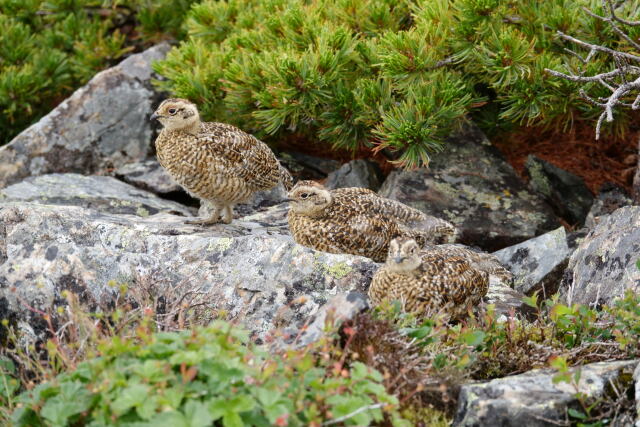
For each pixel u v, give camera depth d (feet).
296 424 26.58
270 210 54.19
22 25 71.20
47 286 35.88
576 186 57.26
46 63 67.46
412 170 54.95
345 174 56.75
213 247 40.34
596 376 31.35
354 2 57.72
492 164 56.29
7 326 35.22
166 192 58.54
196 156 47.73
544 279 47.34
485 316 35.73
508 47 50.90
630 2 52.29
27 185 56.65
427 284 39.19
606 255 43.06
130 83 63.52
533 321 42.14
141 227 43.01
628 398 30.78
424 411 31.17
